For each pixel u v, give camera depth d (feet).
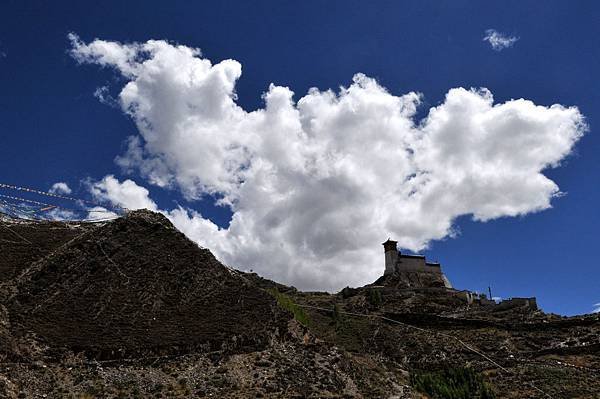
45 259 223.51
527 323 274.77
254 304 221.66
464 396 208.44
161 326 196.54
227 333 197.47
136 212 262.67
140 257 231.50
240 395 164.25
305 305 309.42
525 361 239.30
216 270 237.45
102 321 193.47
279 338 205.67
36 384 158.10
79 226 262.67
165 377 171.32
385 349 255.09
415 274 380.58
